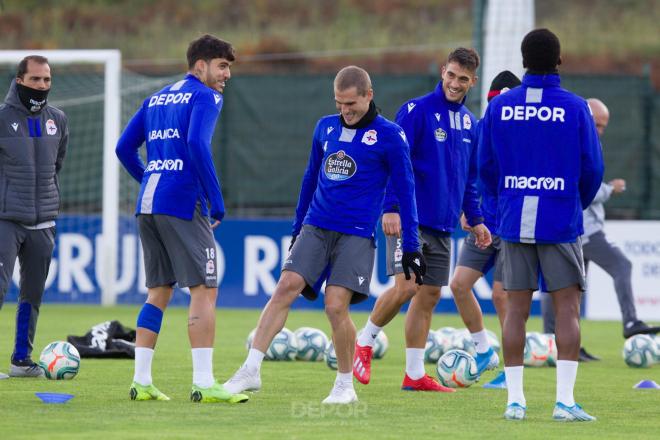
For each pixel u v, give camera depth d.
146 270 24.17
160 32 109.56
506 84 29.34
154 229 23.70
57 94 64.75
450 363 28.06
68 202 64.50
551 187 22.00
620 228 56.03
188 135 22.73
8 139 27.69
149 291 24.36
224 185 62.22
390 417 22.39
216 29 111.00
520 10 56.97
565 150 21.98
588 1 117.81
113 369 30.58
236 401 23.77
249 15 113.50
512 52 56.84
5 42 106.94
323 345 34.44
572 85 60.38
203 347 23.64
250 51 105.50
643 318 55.88
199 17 112.81
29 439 18.66
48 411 22.12
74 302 59.22
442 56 105.88
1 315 50.81
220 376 30.09
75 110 64.75
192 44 23.81
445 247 27.41
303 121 61.91
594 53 108.69
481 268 29.69
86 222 59.28
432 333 34.84
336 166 23.73
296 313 56.88
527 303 22.78
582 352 37.53
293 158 61.97
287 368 32.06
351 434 19.81
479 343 29.69
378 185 23.86
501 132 22.34
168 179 23.28
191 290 23.56
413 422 21.66
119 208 61.88
